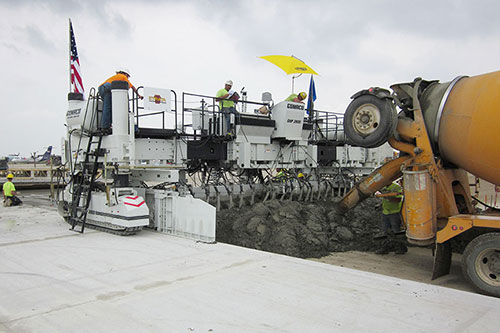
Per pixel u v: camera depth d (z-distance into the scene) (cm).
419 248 990
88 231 936
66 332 384
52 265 635
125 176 905
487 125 617
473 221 592
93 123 970
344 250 952
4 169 3111
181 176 1079
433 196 676
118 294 495
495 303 472
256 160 1131
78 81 1188
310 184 1239
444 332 386
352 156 1461
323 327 395
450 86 689
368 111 740
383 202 936
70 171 1070
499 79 622
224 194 1066
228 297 481
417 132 706
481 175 666
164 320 411
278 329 389
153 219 954
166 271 596
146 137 982
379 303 465
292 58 1210
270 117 1185
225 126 1110
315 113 1492
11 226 1017
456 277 716
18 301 472
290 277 566
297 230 980
